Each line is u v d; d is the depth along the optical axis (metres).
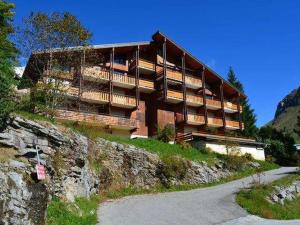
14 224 12.84
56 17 30.55
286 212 27.80
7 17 28.98
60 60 31.33
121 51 47.41
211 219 21.34
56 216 16.05
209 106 53.03
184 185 33.81
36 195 14.55
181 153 37.88
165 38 49.16
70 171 19.88
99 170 27.08
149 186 31.28
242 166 42.66
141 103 48.31
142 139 36.78
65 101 32.81
